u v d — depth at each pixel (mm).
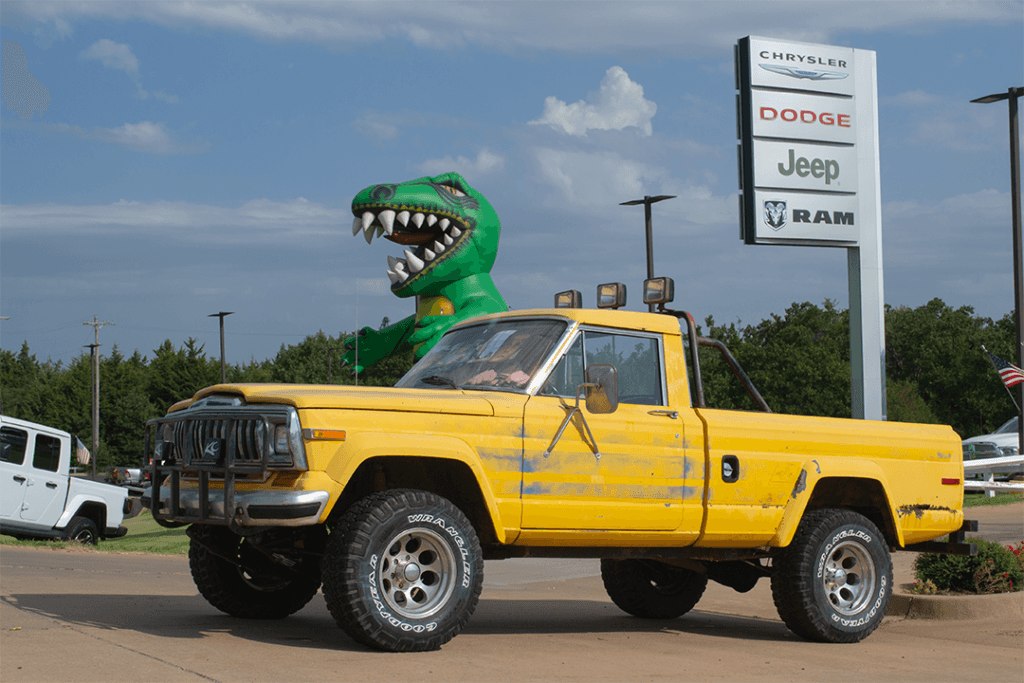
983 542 9352
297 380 63562
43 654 5293
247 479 5762
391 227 17266
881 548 7578
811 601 7250
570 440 6488
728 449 7113
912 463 7973
